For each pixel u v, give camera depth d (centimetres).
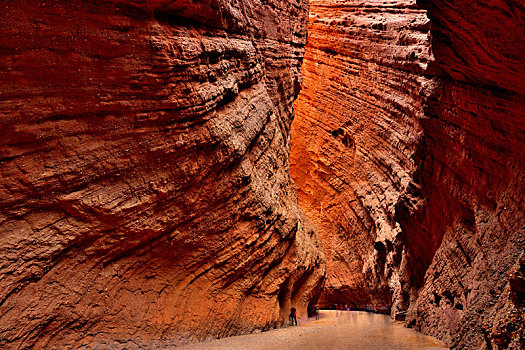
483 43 848
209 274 1149
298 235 1764
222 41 1209
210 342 1059
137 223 894
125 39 816
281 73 2011
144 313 923
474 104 1033
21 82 672
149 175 916
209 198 1116
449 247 1235
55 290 731
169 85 916
